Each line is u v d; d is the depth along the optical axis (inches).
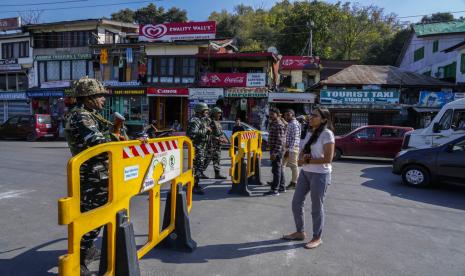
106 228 124.0
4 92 1212.5
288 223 216.5
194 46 986.7
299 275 147.6
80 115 134.8
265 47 1907.0
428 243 188.9
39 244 179.3
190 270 150.3
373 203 274.4
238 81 942.4
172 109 1034.1
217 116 350.0
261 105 935.7
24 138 875.4
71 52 1149.7
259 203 263.1
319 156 173.8
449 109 436.8
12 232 196.1
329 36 1736.0
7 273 147.2
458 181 320.8
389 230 209.2
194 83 984.3
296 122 314.0
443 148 331.9
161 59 1016.2
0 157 509.4
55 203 256.8
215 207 250.7
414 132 467.5
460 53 925.2
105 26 1149.7
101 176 139.2
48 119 879.1
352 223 221.0
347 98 863.7
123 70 1062.4
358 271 152.6
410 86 910.4
